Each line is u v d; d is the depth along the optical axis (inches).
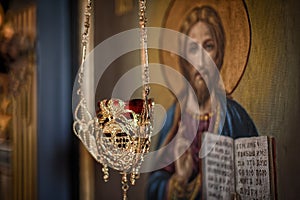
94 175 181.2
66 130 197.3
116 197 164.7
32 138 195.0
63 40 197.6
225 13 120.7
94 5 176.9
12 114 207.0
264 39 109.9
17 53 202.7
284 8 104.6
